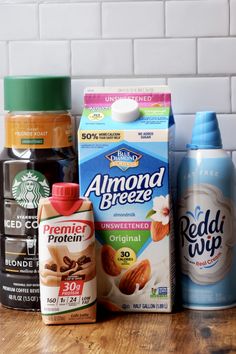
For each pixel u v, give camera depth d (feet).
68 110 4.23
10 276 4.10
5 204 4.07
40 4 4.41
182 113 4.42
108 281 3.98
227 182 4.00
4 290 4.16
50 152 4.03
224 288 4.05
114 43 4.40
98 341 3.57
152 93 4.07
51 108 4.03
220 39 4.35
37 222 3.98
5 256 4.12
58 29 4.42
